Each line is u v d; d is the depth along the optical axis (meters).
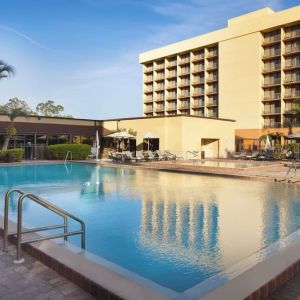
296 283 3.69
